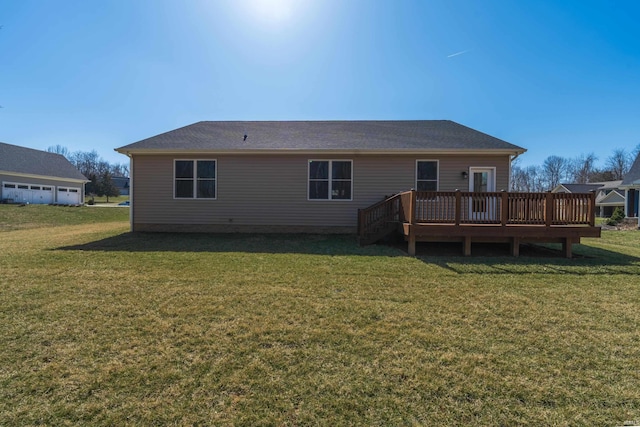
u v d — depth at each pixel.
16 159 26.97
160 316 3.55
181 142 10.79
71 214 18.77
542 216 7.28
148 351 2.78
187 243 8.57
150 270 5.57
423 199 7.71
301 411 2.06
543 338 3.10
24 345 2.86
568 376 2.46
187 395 2.21
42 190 28.38
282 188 10.59
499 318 3.58
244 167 10.64
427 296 4.32
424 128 12.13
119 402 2.12
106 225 13.95
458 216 7.30
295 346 2.91
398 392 2.26
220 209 10.72
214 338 3.04
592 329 3.31
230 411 2.05
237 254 7.09
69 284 4.70
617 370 2.55
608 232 14.16
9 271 5.41
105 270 5.54
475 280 5.12
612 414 2.05
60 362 2.59
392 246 8.46
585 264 6.41
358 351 2.82
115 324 3.32
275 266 5.97
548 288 4.72
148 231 10.82
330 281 5.00
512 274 5.54
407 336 3.12
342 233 10.48
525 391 2.28
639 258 7.15
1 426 1.90
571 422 1.98
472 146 9.98
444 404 2.14
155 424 1.93
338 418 2.00
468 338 3.09
